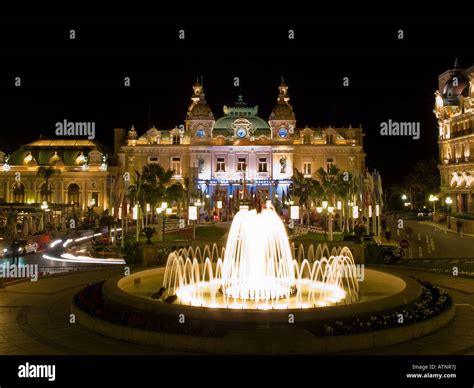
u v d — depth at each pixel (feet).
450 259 120.06
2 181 368.89
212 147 326.85
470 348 52.01
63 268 114.42
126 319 56.65
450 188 281.33
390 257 123.85
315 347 49.32
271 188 320.29
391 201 452.35
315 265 98.84
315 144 332.60
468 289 84.58
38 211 252.62
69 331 59.21
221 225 238.27
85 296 68.90
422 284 75.92
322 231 219.41
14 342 55.47
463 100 270.67
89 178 362.94
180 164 336.08
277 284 82.89
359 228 123.54
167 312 56.39
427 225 266.36
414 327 54.54
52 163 367.66
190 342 50.62
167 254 115.14
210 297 72.74
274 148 326.65
